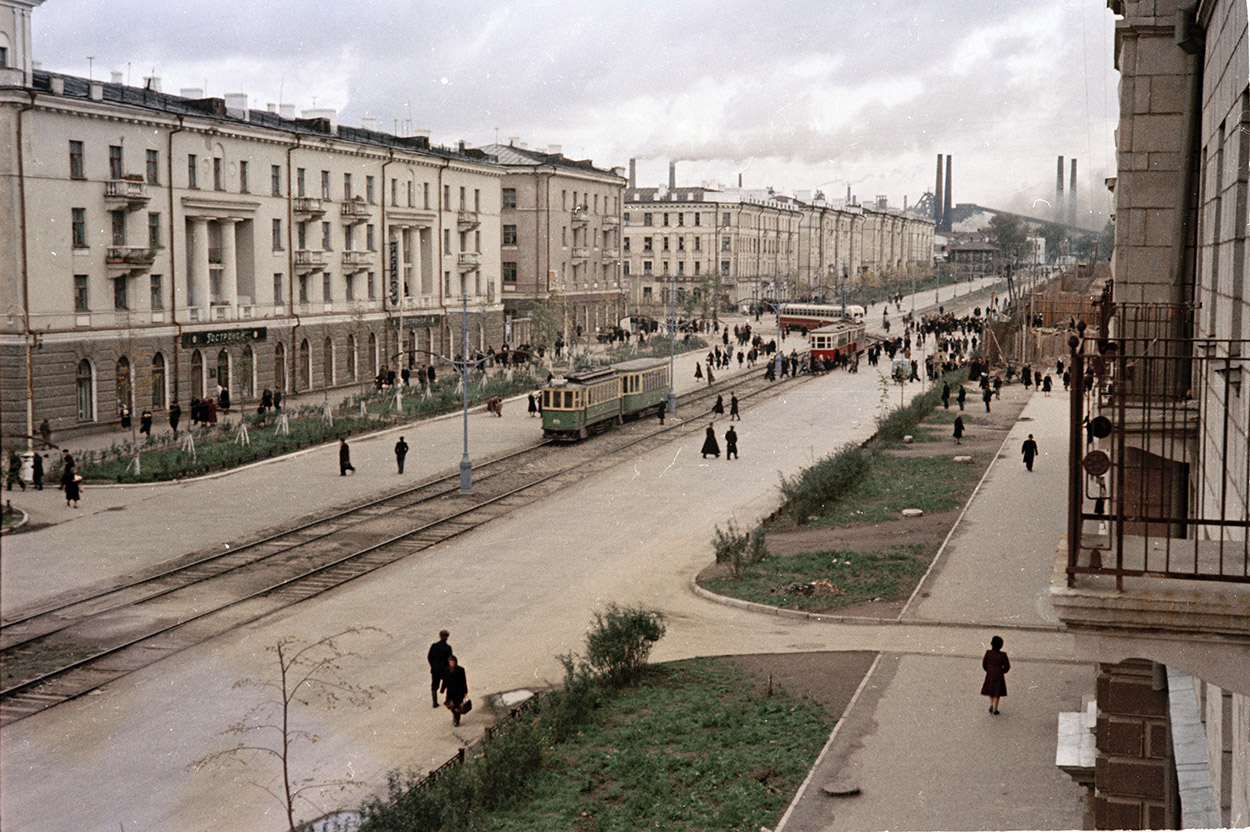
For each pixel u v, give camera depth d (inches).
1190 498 575.2
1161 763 564.4
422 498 1528.1
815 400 2687.0
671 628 952.3
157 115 2010.3
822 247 6505.9
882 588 1034.1
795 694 774.5
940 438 2036.2
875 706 741.9
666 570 1152.2
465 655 889.5
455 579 1119.6
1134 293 668.7
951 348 3624.5
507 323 3129.9
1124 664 572.1
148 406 2007.9
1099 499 303.7
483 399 2561.5
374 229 2751.0
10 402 1766.7
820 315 4394.7
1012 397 2674.7
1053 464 1707.7
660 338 4018.2
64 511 1418.6
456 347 3169.3
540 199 3767.2
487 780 612.4
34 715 764.0
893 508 1403.8
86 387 1895.9
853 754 658.2
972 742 673.6
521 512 1450.5
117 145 1941.4
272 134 2326.5
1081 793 599.2
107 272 1918.1
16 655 888.3
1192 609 257.8
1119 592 263.6
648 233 5428.2
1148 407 274.1
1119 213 671.8
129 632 946.7
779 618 976.3
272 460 1804.9
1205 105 543.8
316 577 1125.1
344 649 902.4
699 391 2896.2
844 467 1503.4
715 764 649.6
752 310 5300.2
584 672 767.7
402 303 2775.6
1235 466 357.1
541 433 2154.3
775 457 1883.6
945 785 611.2
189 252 2172.7
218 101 2228.1
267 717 759.7
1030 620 928.9
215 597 1052.5
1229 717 356.2
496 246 3405.5
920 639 893.2
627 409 2287.2
